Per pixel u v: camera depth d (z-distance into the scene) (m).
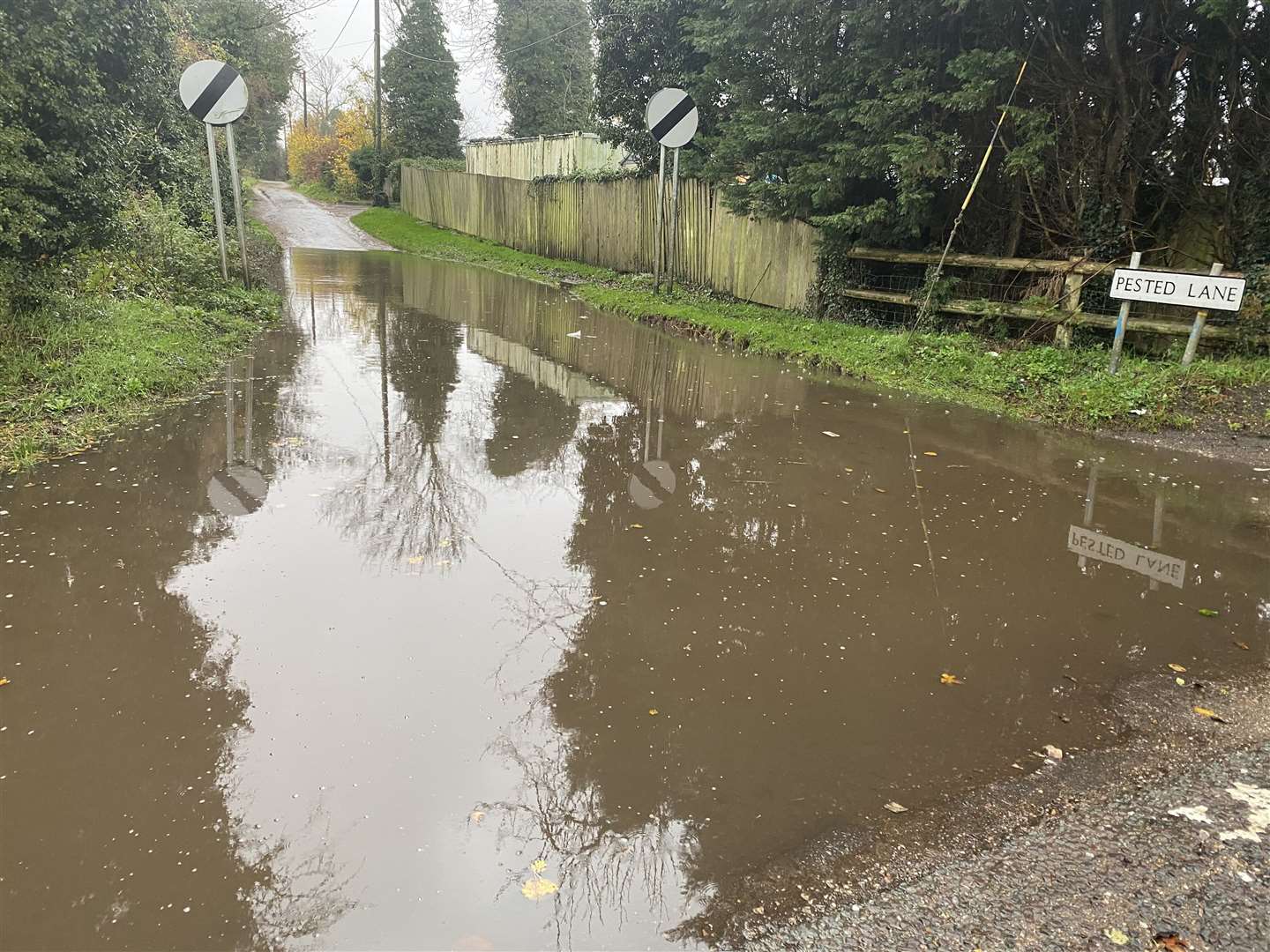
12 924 2.12
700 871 2.33
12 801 2.53
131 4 7.43
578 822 2.51
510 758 2.79
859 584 4.09
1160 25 8.02
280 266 17.97
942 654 3.48
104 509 4.69
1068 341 8.73
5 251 6.68
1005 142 8.91
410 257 22.41
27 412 5.95
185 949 2.06
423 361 9.20
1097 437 6.58
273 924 2.13
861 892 2.25
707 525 4.81
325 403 7.22
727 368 9.27
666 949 2.08
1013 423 7.00
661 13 15.08
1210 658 3.47
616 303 13.59
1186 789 2.66
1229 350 8.00
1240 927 2.11
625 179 17.50
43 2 6.41
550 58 36.38
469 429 6.63
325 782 2.64
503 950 2.07
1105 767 2.78
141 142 11.06
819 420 7.11
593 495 5.25
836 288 11.26
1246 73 7.90
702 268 14.65
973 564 4.33
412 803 2.57
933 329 9.74
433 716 2.99
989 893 2.24
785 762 2.80
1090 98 8.62
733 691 3.19
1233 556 4.45
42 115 6.59
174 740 2.82
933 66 9.14
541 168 28.45
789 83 10.94
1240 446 6.26
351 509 4.87
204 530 4.49
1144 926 2.11
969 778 2.72
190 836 2.42
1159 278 7.19
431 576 4.07
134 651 3.33
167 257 10.48
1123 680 3.31
